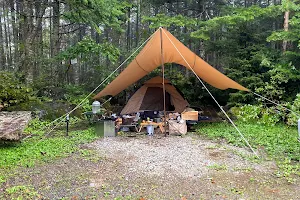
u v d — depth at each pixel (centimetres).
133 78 806
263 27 1087
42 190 368
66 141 603
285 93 870
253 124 782
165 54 717
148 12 1448
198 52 1473
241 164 471
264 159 495
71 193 361
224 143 604
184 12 1431
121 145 584
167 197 353
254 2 1495
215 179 409
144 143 603
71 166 458
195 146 579
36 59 1027
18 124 580
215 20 935
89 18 812
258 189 376
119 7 1002
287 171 436
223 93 1092
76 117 842
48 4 930
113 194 360
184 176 420
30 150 531
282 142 591
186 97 1163
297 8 793
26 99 828
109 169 448
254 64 959
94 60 1290
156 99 886
